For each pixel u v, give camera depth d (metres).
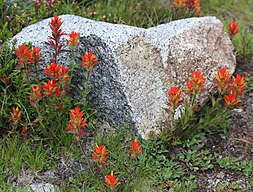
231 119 1.22
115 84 1.10
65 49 1.15
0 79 1.11
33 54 1.07
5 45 1.15
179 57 1.19
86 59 1.04
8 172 1.05
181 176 1.07
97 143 1.10
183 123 1.10
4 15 1.29
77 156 1.08
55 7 1.35
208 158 1.11
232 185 1.05
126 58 1.10
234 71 1.35
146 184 1.04
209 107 1.24
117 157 1.06
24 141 1.09
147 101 1.13
